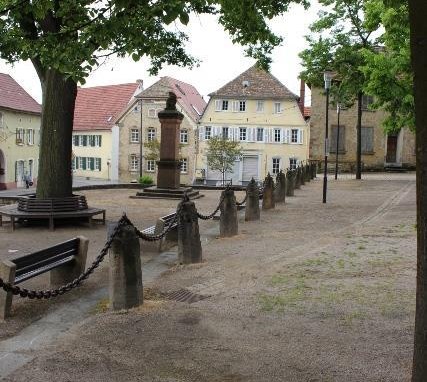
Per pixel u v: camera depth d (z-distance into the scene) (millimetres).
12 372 5059
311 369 4984
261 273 8672
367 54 22906
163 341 5770
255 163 59219
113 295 6871
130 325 6273
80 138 70625
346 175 41781
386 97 23141
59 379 4906
